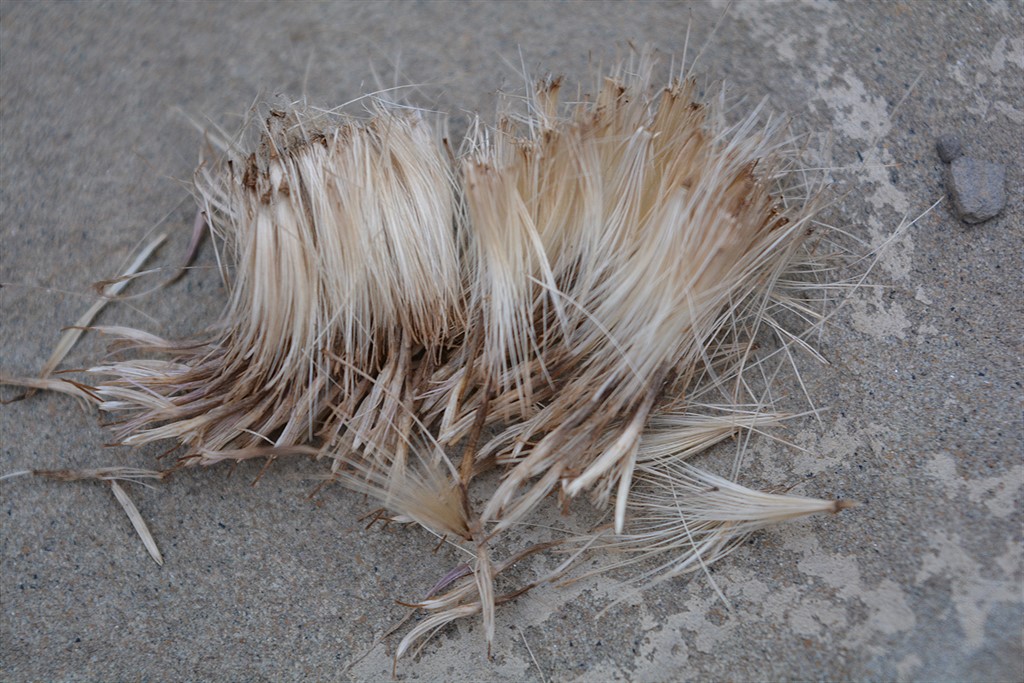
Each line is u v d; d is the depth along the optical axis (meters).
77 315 0.26
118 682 0.25
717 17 0.26
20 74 0.27
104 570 0.25
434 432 0.25
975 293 0.25
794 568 0.24
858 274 0.25
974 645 0.24
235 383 0.25
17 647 0.25
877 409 0.25
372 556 0.25
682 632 0.24
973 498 0.24
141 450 0.26
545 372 0.24
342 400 0.25
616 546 0.25
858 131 0.26
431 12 0.27
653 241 0.24
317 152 0.25
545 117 0.25
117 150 0.27
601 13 0.27
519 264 0.24
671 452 0.25
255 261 0.24
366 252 0.24
